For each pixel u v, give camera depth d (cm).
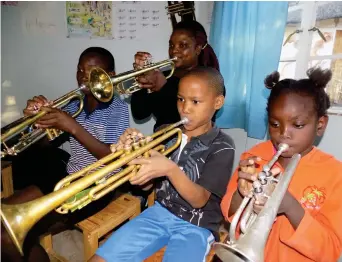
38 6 243
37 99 132
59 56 252
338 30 184
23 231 78
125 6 238
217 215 117
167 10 232
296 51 199
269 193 76
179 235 110
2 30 245
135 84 163
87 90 143
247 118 198
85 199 88
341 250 89
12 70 253
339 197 88
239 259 70
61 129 130
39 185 144
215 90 114
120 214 142
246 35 192
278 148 88
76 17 243
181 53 171
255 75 184
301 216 83
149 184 127
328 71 91
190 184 100
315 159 95
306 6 191
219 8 200
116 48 246
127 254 107
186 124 114
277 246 96
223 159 111
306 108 84
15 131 115
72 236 195
